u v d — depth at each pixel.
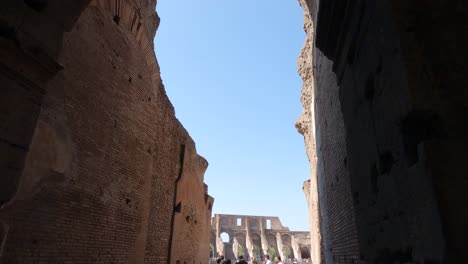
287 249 51.94
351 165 3.80
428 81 2.12
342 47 3.83
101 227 7.13
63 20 4.12
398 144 2.29
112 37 8.33
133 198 8.74
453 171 1.84
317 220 14.66
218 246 50.50
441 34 2.26
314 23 10.86
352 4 3.25
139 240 8.95
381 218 2.78
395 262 2.45
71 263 6.06
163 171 11.40
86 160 6.76
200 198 17.16
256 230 54.72
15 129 3.39
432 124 2.09
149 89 10.40
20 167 3.43
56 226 5.76
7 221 4.77
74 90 6.55
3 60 3.30
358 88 3.28
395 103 2.31
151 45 10.93
